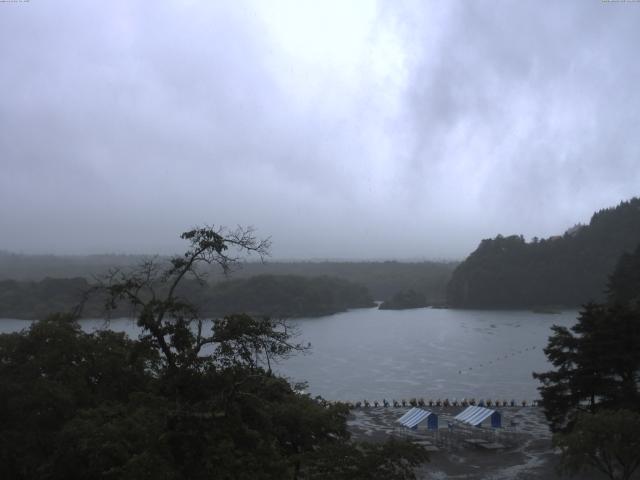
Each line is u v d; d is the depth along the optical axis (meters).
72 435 31.56
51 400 36.41
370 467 29.89
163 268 31.02
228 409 27.47
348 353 169.38
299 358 159.62
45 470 32.38
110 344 42.78
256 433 27.61
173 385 29.06
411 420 70.81
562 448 46.88
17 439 35.00
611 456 47.84
